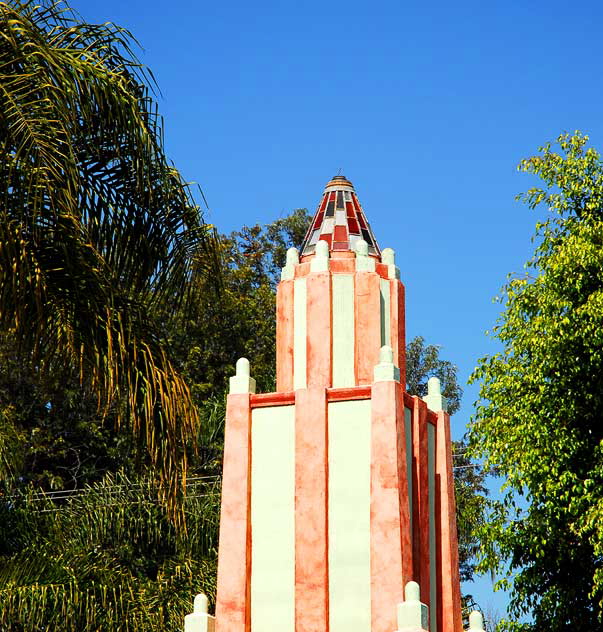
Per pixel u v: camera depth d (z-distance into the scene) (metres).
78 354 12.12
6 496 24.89
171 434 12.32
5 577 19.42
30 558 21.28
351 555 15.43
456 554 17.02
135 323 12.75
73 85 11.88
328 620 15.27
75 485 33.94
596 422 22.16
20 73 11.66
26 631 19.62
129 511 25.80
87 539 25.45
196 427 12.67
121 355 12.10
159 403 12.63
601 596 20.91
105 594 20.88
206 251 13.40
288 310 17.16
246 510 16.19
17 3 12.30
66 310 12.12
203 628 15.67
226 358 38.56
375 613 14.91
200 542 25.98
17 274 11.44
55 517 24.94
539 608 22.05
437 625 16.42
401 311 17.39
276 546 15.99
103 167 13.03
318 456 15.87
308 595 15.38
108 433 35.41
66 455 35.12
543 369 21.92
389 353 16.00
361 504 15.59
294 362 16.91
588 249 21.48
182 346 37.84
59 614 20.03
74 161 11.41
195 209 13.23
